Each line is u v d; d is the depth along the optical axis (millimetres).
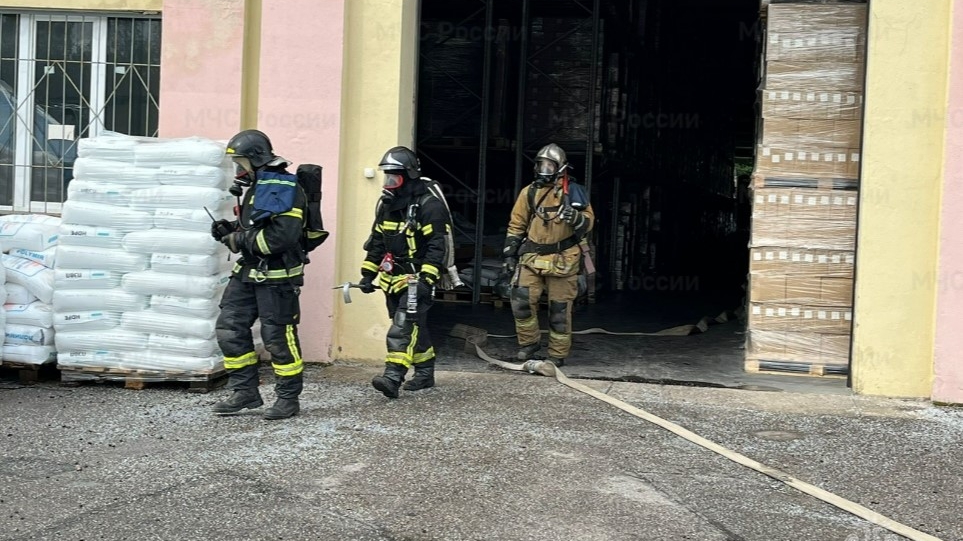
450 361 7996
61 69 8102
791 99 7309
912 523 4395
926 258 6727
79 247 6562
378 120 7410
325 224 7363
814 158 7293
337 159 7324
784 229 7355
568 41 11586
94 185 6551
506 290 11656
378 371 7363
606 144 12078
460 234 12836
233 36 7539
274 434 5590
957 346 6578
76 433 5566
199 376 6590
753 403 6637
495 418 6039
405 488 4691
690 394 6871
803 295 7355
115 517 4254
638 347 9117
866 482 4961
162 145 6531
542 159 7539
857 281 6863
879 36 6703
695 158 19688
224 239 5840
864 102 6887
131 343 6613
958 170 6512
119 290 6613
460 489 4695
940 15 6625
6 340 6738
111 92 8070
